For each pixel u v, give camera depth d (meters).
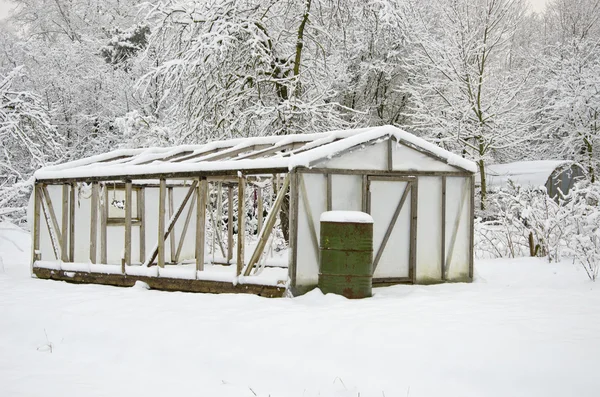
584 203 13.59
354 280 9.14
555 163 24.67
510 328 6.64
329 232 9.30
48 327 8.23
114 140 25.55
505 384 5.44
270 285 9.82
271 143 12.74
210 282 10.46
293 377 6.04
